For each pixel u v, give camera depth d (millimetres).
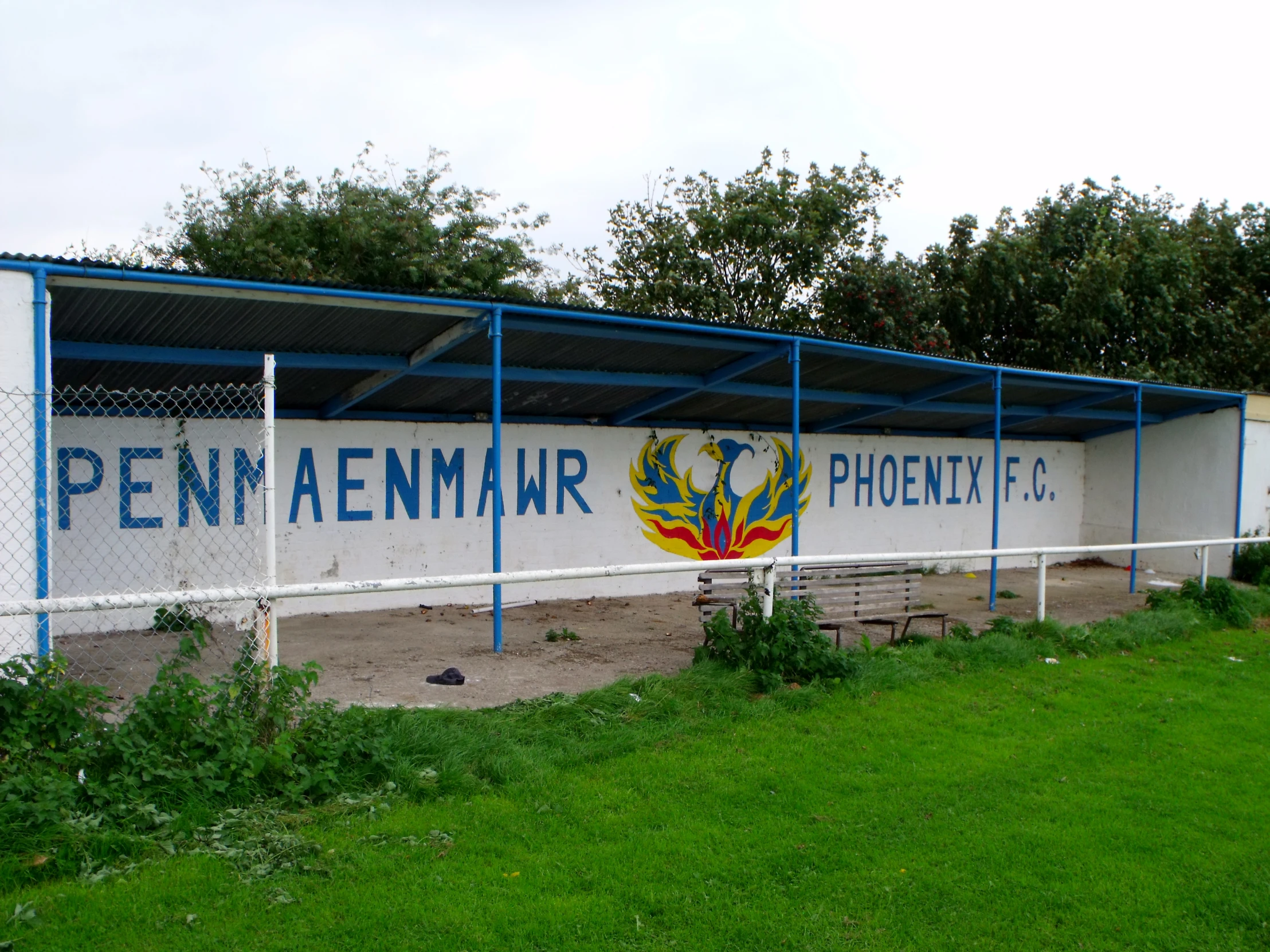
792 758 5492
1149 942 3625
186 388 9188
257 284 6465
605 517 12219
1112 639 9016
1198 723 6582
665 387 10695
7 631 4957
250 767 4441
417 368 8875
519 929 3521
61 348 7473
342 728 4906
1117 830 4664
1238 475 14938
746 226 21672
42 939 3295
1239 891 4047
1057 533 17109
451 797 4680
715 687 6496
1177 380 20625
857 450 14570
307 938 3393
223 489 9477
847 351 9812
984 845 4434
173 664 4699
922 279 21750
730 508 13297
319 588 4930
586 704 5996
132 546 8961
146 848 3900
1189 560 15531
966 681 7434
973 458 15898
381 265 20375
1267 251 23266
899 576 8766
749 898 3850
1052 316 21031
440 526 10977
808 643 7027
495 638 7969
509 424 11445
